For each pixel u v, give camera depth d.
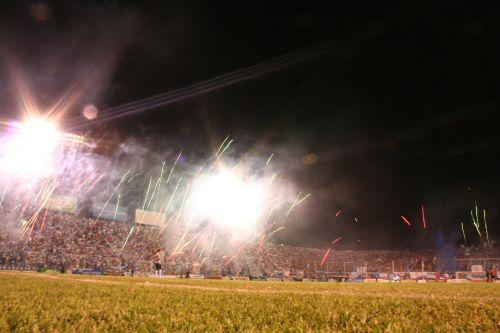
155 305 6.36
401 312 6.11
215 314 5.58
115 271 30.20
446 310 6.43
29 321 4.43
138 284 12.92
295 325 4.75
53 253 32.12
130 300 7.02
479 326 4.94
